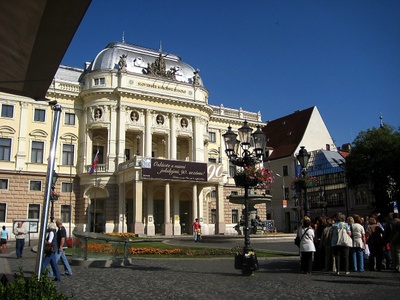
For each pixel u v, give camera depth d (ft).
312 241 50.37
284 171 239.50
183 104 178.91
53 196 118.32
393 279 45.03
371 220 54.54
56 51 18.75
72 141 168.25
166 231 157.38
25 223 135.33
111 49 181.78
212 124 205.77
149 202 164.86
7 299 16.85
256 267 48.75
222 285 41.73
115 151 165.17
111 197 162.30
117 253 63.10
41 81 21.94
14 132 158.30
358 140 185.78
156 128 172.96
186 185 172.35
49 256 45.14
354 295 35.58
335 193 222.89
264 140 57.47
